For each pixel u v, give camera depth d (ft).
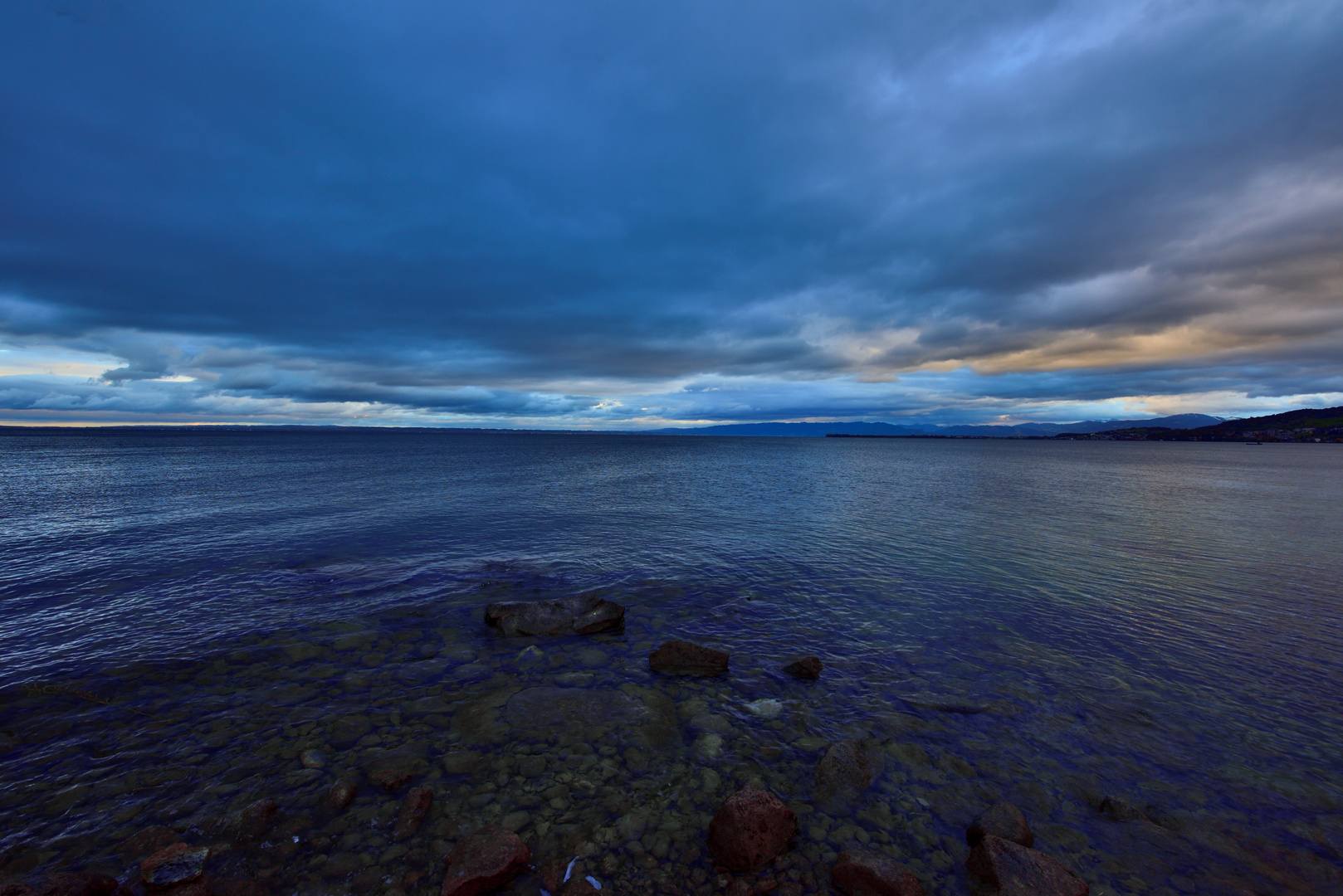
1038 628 42.57
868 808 21.62
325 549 67.05
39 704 28.89
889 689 32.07
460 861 17.49
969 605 48.16
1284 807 22.18
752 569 59.72
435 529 80.89
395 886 17.25
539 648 37.91
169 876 16.84
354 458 267.39
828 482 165.99
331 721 27.50
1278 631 42.14
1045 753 25.70
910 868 18.61
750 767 24.29
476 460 267.80
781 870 18.29
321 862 18.07
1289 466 302.25
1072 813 21.70
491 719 27.86
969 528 85.46
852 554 66.90
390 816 20.42
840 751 24.23
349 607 45.93
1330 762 25.34
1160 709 29.94
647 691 31.55
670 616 45.01
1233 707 30.37
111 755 24.20
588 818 20.62
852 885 17.24
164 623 41.70
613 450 431.43
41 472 168.86
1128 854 19.58
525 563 61.31
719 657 34.55
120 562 59.72
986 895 17.33
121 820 19.94
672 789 22.52
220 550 66.13
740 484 157.28
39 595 48.44
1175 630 42.34
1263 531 87.10
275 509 97.60
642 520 90.79
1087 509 111.04
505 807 21.11
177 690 30.78
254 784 22.17
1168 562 64.13
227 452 305.94
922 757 25.13
